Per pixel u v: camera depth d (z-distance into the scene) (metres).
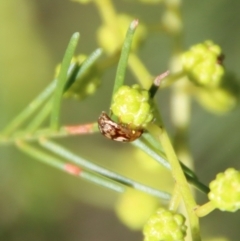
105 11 0.13
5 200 0.18
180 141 0.13
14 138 0.12
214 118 0.15
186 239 0.12
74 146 0.18
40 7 0.19
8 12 0.18
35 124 0.12
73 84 0.12
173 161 0.11
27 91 0.17
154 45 0.16
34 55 0.18
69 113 0.18
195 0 0.16
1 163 0.18
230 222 0.16
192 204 0.10
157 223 0.10
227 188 0.10
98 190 0.18
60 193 0.18
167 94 0.17
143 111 0.10
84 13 0.19
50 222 0.19
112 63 0.12
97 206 0.20
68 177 0.18
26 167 0.18
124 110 0.10
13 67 0.17
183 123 0.13
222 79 0.13
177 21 0.13
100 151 0.18
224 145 0.15
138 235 0.21
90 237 0.21
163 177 0.14
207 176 0.15
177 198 0.11
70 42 0.11
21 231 0.18
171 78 0.12
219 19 0.16
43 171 0.18
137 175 0.14
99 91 0.18
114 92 0.11
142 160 0.14
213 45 0.12
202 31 0.16
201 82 0.12
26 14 0.18
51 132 0.12
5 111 0.17
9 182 0.18
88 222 0.20
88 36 0.19
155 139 0.11
